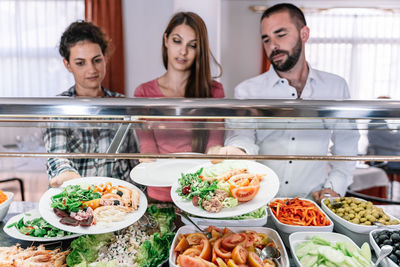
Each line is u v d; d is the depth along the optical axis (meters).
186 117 0.80
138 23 3.92
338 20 4.19
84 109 0.80
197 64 2.18
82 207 0.91
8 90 4.05
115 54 3.82
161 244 0.88
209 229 0.93
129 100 0.81
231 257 0.85
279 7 2.04
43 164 0.92
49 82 4.04
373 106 0.81
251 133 0.90
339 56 4.25
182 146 0.88
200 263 0.82
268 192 0.95
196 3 2.98
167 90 2.28
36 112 0.80
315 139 0.88
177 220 0.93
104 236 0.88
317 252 0.88
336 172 1.10
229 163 0.99
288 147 0.89
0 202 0.90
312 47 4.24
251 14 4.02
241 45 4.08
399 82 4.36
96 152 0.88
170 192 0.95
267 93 2.15
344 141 0.87
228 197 0.93
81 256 0.84
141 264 0.83
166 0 3.88
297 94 2.15
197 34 2.12
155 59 4.00
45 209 0.91
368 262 0.85
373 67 4.32
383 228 0.95
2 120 0.85
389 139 0.86
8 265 0.82
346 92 2.13
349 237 0.98
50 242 0.88
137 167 0.96
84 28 2.11
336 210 1.04
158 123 0.87
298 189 1.06
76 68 2.13
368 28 4.22
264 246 0.90
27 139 0.87
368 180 1.89
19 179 0.92
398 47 4.28
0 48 3.97
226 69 4.13
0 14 3.90
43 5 3.89
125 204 0.93
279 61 2.09
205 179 0.96
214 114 0.80
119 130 0.88
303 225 0.97
